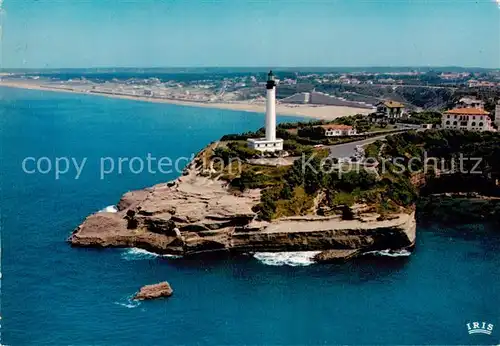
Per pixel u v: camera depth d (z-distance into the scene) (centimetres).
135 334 10338
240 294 11919
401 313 11200
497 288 12331
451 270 13312
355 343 10094
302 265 13488
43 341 10056
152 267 13250
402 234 14375
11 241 14862
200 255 14012
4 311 11038
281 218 14638
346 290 12200
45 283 12306
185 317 10938
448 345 10088
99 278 12606
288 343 10081
